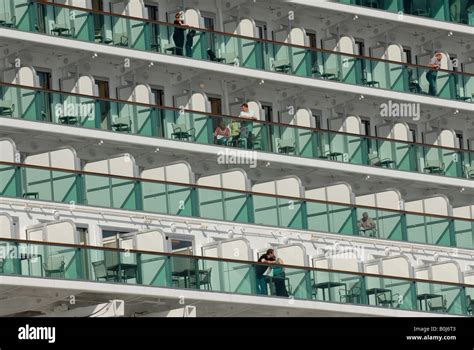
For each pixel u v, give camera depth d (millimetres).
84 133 86188
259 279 85688
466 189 97688
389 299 89188
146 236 84000
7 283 79688
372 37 98375
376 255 92562
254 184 91688
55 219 83250
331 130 94312
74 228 81875
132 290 82375
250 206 88938
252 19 93375
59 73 87750
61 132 85500
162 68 90125
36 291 81500
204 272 84375
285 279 86438
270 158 91438
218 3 93062
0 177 82438
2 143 83438
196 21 91250
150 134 88125
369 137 94938
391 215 93438
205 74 91125
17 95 84625
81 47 87000
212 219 87750
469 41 100562
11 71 86188
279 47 93312
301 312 87312
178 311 84062
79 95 86250
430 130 99062
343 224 91812
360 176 94625
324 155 93438
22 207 82625
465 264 95625
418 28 98750
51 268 80625
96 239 84312
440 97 98125
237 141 90562
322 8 95312
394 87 96812
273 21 94938
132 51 88500
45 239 81312
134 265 82625
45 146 86562
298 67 93750
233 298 84938
